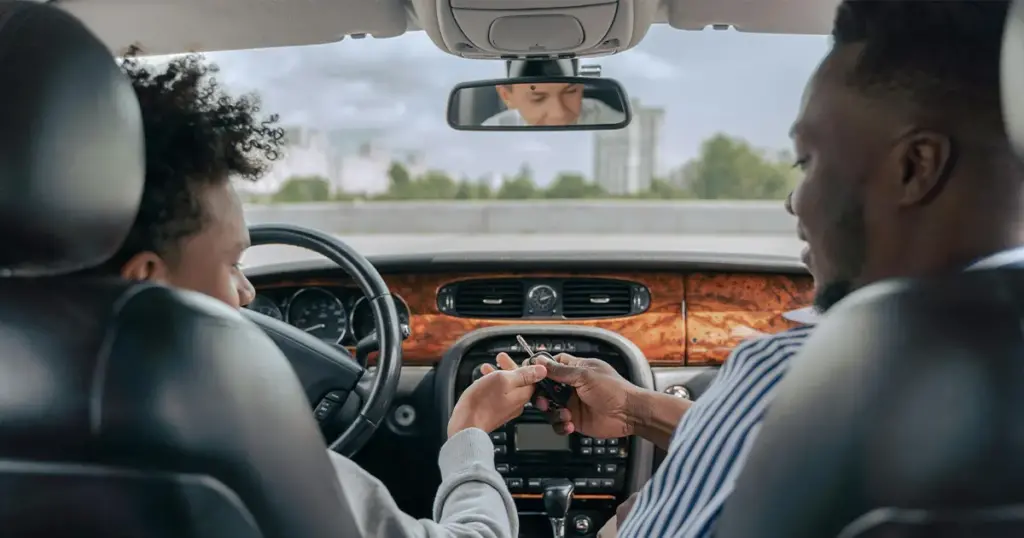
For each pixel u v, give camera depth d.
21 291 0.94
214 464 0.89
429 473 3.11
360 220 18.97
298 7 2.73
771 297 3.11
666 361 3.14
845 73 1.04
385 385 2.48
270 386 0.95
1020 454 0.81
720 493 1.23
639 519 1.36
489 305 3.15
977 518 0.82
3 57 0.89
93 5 2.47
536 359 2.15
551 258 3.09
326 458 1.00
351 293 3.11
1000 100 0.94
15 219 0.89
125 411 0.88
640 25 2.64
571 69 3.00
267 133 1.19
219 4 2.62
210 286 1.14
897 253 1.03
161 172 1.07
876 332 0.87
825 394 0.88
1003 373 0.82
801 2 2.74
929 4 0.98
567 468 3.05
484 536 1.29
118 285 0.95
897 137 1.00
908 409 0.83
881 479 0.83
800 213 1.11
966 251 0.98
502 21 2.59
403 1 2.75
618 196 34.69
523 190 40.41
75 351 0.90
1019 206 0.96
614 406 2.13
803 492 0.87
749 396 1.25
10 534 0.90
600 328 3.08
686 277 3.13
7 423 0.89
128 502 0.88
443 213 18.59
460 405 1.78
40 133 0.89
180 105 1.09
